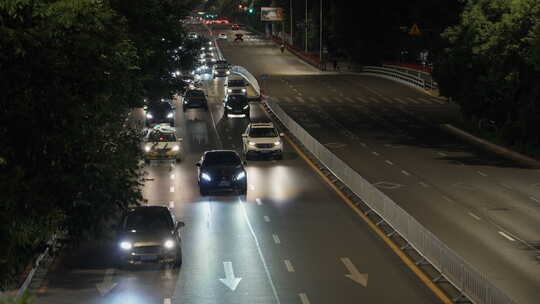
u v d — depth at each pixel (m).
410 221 32.84
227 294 27.56
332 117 80.31
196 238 35.75
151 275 29.97
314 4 167.12
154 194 46.12
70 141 22.36
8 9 19.58
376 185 48.22
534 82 62.94
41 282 29.08
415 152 60.75
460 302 26.42
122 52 26.77
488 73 67.06
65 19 21.36
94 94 23.17
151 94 57.78
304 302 26.59
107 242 34.34
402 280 29.12
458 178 50.38
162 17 55.47
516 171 52.94
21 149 21.61
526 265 31.41
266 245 34.41
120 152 27.89
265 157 58.47
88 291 27.97
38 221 21.42
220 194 46.00
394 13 142.00
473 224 38.28
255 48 172.12
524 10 63.16
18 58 20.73
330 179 50.47
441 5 131.12
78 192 24.92
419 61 140.12
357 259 32.06
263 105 91.62
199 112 86.06
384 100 93.69
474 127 70.94
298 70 132.75
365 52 142.00
